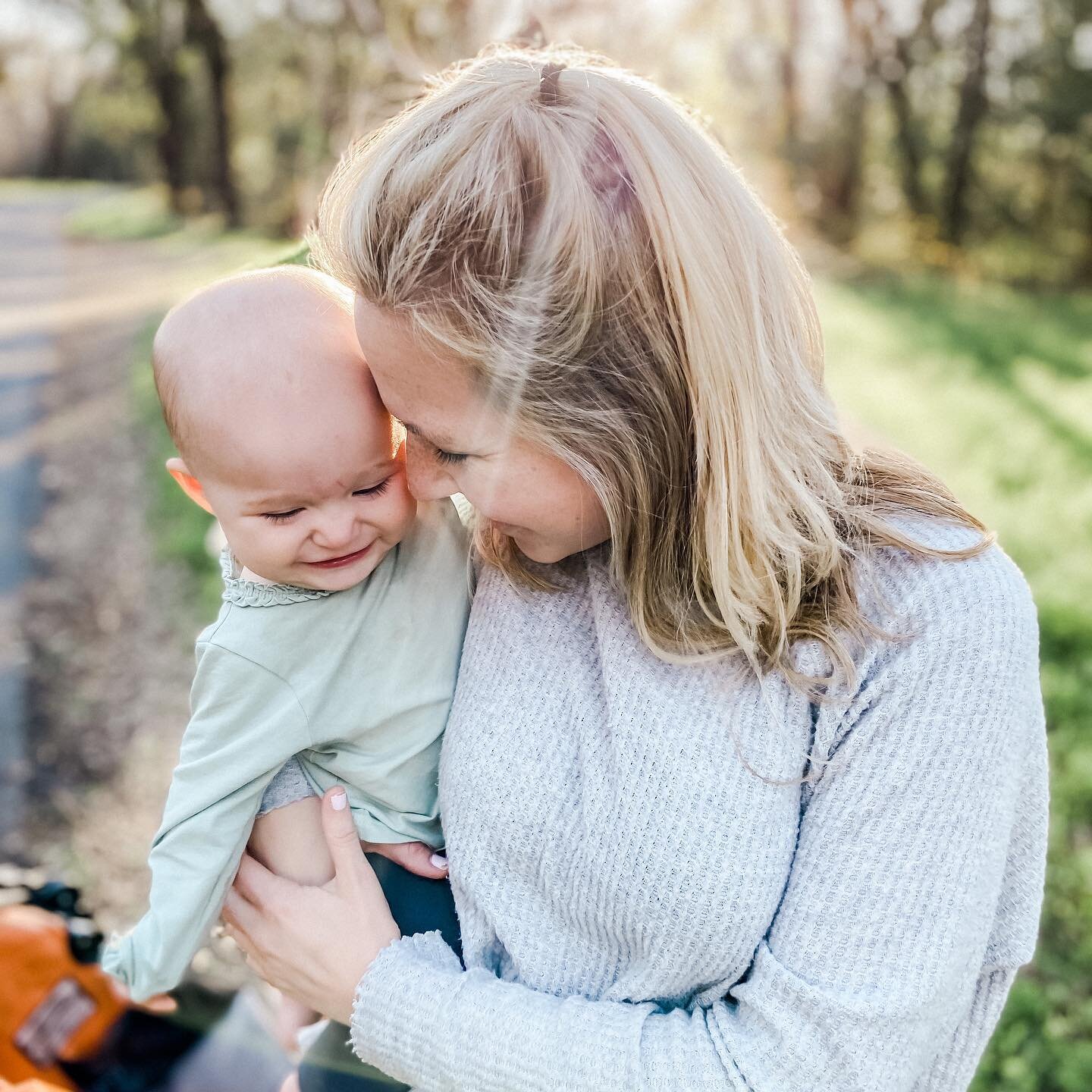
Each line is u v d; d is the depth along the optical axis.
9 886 2.13
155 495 7.27
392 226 1.07
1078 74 21.52
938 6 22.50
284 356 1.25
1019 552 5.68
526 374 1.07
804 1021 1.12
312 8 20.67
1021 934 1.26
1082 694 4.23
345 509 1.28
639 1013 1.21
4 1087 1.80
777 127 24.11
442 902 1.44
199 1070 2.16
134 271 19.66
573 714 1.29
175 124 29.25
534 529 1.21
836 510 1.19
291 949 1.36
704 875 1.17
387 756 1.43
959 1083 1.29
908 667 1.12
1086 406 9.67
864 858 1.12
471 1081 1.21
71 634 5.25
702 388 1.09
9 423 9.66
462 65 1.37
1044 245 22.84
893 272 21.78
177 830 1.37
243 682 1.33
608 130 1.08
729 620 1.14
